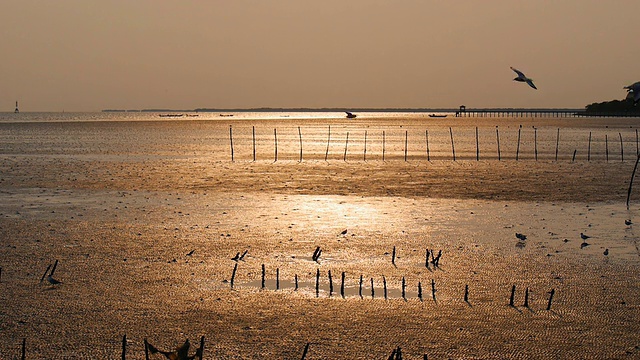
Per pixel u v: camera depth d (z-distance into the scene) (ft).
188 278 72.64
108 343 55.62
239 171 179.52
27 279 71.72
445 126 554.87
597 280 72.08
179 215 108.78
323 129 489.26
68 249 84.53
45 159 213.87
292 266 77.71
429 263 78.79
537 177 165.89
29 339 56.24
